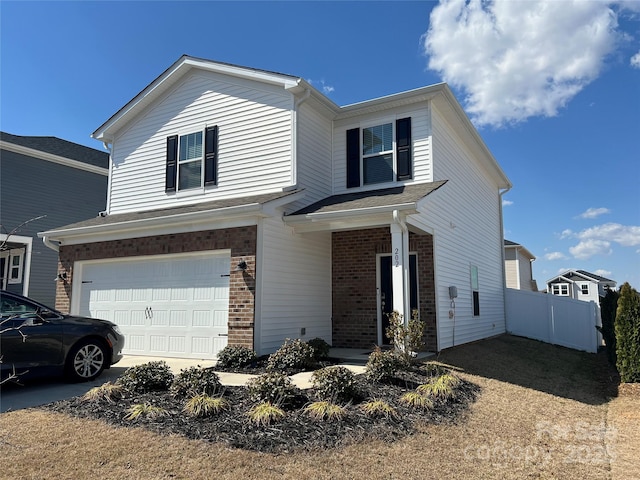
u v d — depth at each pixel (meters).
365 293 11.24
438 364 8.65
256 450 4.23
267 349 8.89
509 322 16.83
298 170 10.40
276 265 9.40
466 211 13.55
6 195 16.77
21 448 4.19
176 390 5.77
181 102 12.29
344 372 5.87
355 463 4.12
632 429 6.07
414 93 10.71
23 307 6.73
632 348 9.06
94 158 20.80
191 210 9.93
